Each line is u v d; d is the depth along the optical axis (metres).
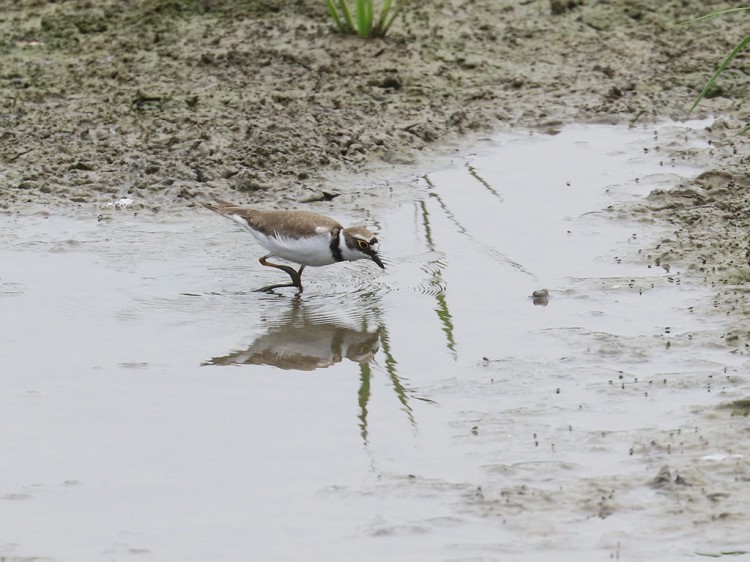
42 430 12.04
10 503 10.69
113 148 20.66
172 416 12.34
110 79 23.59
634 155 20.56
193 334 14.48
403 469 11.18
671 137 21.23
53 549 9.95
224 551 9.86
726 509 10.18
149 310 15.16
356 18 25.92
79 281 16.02
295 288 15.91
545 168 20.12
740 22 25.78
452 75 23.84
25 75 23.86
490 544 9.88
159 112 22.06
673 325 14.21
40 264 16.58
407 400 12.64
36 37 25.52
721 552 9.63
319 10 26.30
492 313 14.87
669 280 15.55
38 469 11.29
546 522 10.17
